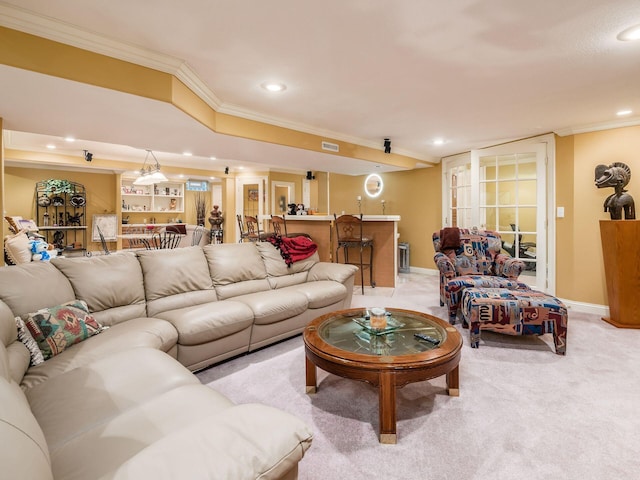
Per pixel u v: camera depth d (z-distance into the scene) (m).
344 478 1.44
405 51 2.21
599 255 3.85
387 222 5.20
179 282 2.70
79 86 2.06
